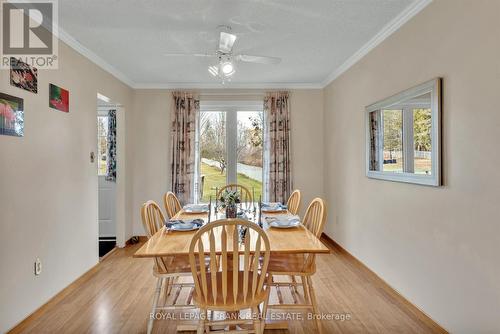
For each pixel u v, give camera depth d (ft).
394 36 8.35
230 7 7.34
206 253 5.46
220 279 6.42
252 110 14.89
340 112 12.51
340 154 12.56
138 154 14.39
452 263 6.21
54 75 8.23
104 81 11.36
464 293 5.90
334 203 13.33
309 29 8.59
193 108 14.26
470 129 5.69
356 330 6.88
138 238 14.20
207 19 7.94
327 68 12.22
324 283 9.45
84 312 7.70
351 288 9.07
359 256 10.82
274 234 6.60
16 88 6.76
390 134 8.56
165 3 7.13
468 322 5.81
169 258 7.66
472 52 5.63
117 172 13.33
